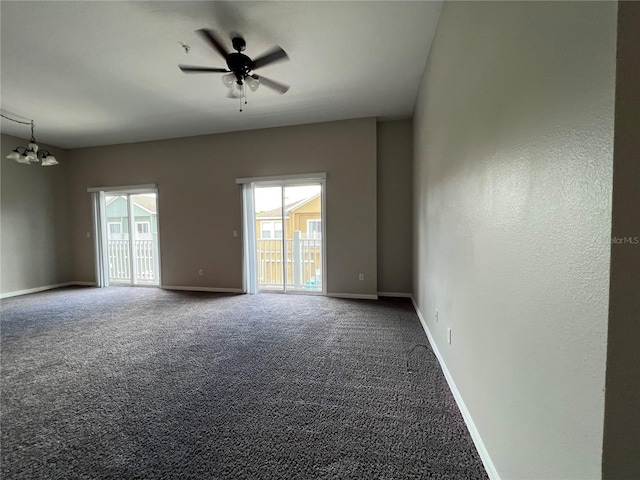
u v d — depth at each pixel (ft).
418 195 11.29
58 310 12.57
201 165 16.40
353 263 14.47
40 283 17.15
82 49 8.43
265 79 9.02
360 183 14.20
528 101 2.89
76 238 18.83
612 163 1.88
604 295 1.96
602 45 1.93
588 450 2.10
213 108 12.74
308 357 7.75
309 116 13.80
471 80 4.70
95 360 7.68
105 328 10.21
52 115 13.29
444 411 5.36
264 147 15.39
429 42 8.25
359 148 14.14
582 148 2.14
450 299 6.16
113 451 4.48
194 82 10.40
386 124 14.44
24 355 8.01
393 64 9.40
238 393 6.06
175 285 17.12
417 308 11.77
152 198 18.44
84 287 17.80
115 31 7.68
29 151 13.80
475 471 4.04
